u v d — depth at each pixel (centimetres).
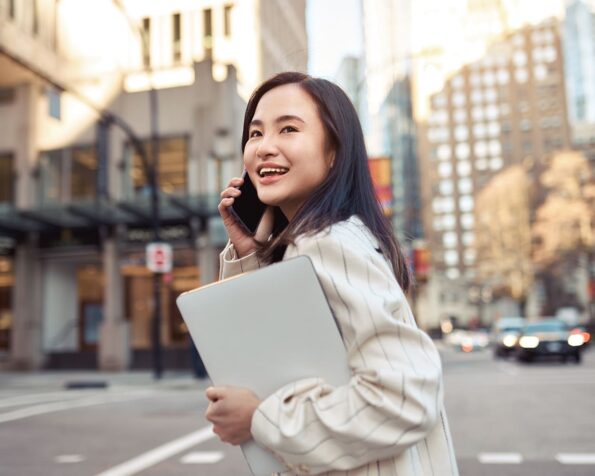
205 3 2600
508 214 6350
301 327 106
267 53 2936
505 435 762
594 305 6009
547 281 6719
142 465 631
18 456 687
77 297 2503
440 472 118
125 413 1048
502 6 10750
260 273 108
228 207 145
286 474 108
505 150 10494
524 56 10600
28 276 2367
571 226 4969
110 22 2428
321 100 129
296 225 118
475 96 10756
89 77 2416
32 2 2252
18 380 1875
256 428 102
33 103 2419
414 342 105
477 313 9175
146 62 2452
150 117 2398
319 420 99
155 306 1808
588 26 9562
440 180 10719
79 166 2395
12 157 2433
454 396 1200
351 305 103
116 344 2270
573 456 637
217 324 111
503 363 2416
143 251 2339
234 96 2402
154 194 1850
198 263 2302
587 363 2181
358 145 131
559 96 10338
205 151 2350
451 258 10469
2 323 2405
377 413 98
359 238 116
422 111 10875
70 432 850
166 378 1848
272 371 107
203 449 714
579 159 5034
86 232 2344
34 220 2225
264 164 127
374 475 105
